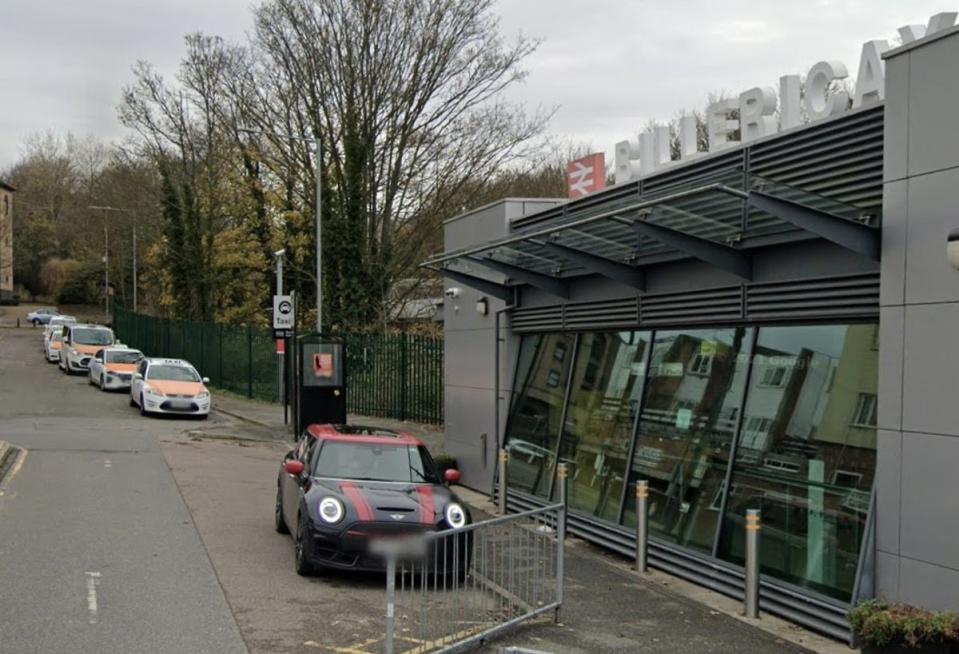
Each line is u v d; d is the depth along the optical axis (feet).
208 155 150.92
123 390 111.86
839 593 28.14
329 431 37.88
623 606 30.45
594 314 45.24
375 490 33.22
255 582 31.09
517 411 53.26
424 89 117.29
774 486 31.86
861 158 28.50
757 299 33.47
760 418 33.30
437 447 69.51
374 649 24.22
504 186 132.26
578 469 45.34
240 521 41.29
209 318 158.30
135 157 170.30
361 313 117.29
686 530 36.11
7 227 296.51
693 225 32.71
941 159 25.12
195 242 157.48
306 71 116.67
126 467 55.31
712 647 26.08
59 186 319.68
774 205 26.84
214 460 61.62
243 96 125.29
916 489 25.46
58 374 135.44
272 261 146.61
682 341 39.06
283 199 143.23
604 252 40.47
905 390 25.98
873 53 29.84
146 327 172.65
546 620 28.14
